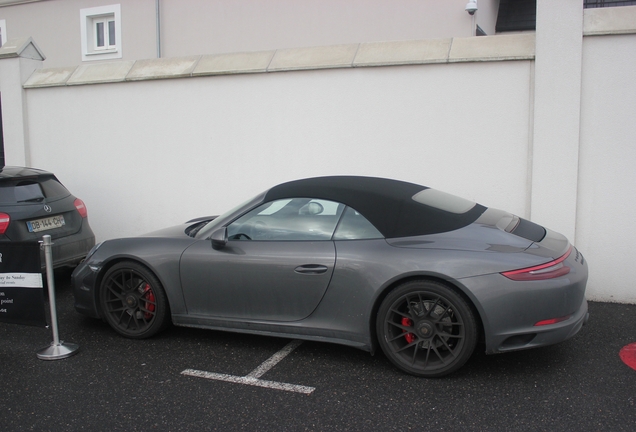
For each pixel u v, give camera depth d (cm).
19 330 487
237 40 1007
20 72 770
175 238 451
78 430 312
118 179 738
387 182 441
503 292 345
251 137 661
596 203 530
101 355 423
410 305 368
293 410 330
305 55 636
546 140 532
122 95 722
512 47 549
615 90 516
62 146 765
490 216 420
